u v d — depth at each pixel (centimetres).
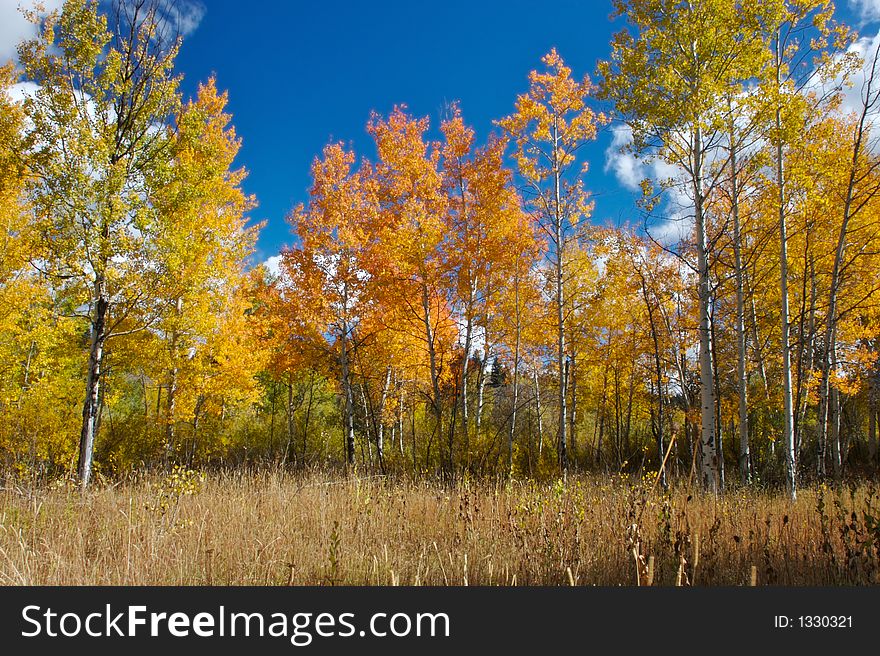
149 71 866
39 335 1109
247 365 1337
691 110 795
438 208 1178
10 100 902
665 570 380
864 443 1955
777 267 1077
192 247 890
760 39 791
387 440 1658
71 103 800
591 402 1919
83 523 511
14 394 1100
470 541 468
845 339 1102
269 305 1313
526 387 1722
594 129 1155
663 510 410
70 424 1148
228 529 498
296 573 409
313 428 1820
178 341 1247
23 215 1005
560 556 409
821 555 399
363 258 1186
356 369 1358
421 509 621
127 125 854
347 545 481
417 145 1152
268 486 748
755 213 1041
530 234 1220
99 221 772
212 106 1237
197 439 1403
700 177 854
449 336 1343
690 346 1287
